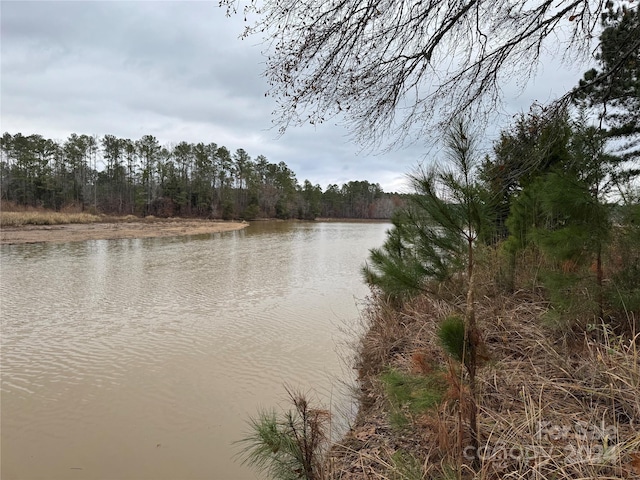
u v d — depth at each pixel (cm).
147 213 5375
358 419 330
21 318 729
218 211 5806
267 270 1312
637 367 226
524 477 181
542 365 282
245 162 6544
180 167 6084
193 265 1387
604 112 396
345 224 5831
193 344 595
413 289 259
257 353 557
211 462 327
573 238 286
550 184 300
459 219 208
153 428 375
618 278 287
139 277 1145
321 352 559
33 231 2522
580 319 297
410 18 277
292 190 7038
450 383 198
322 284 1077
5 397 431
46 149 5347
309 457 195
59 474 314
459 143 206
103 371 498
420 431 245
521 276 419
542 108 355
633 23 362
